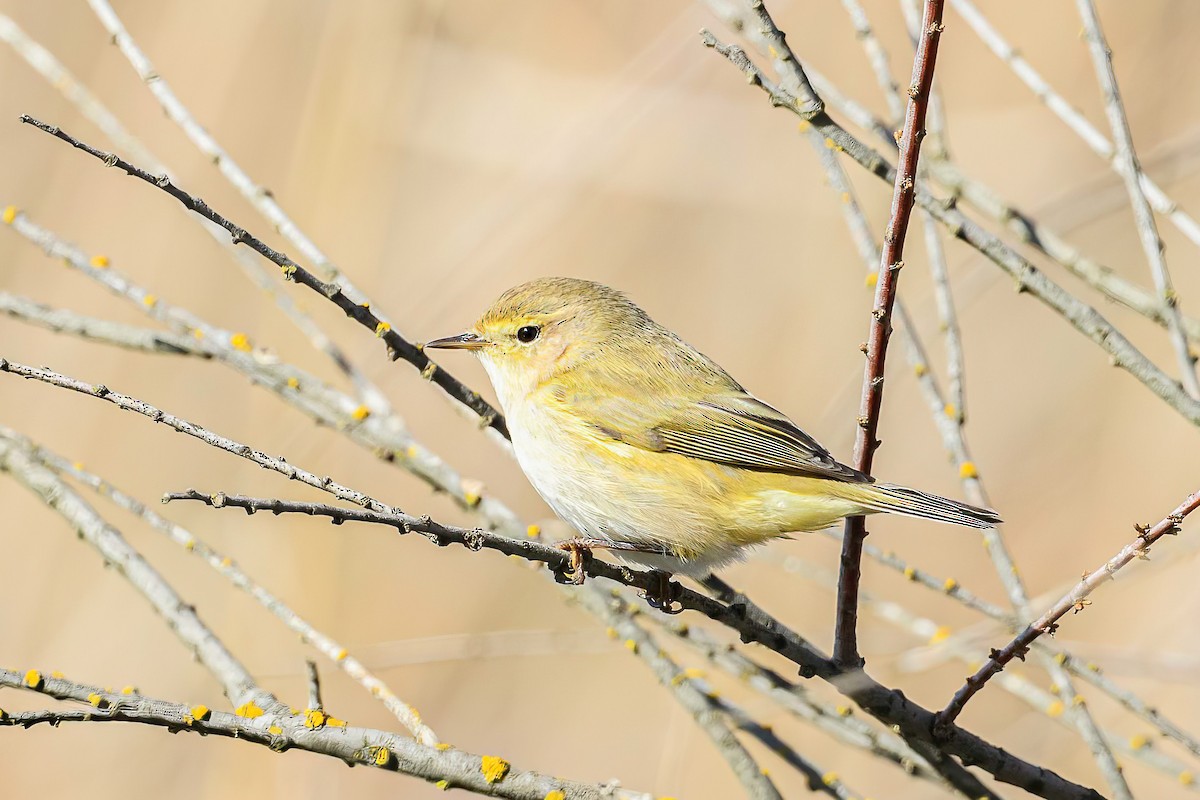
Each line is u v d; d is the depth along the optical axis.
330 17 13.41
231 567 7.35
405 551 13.12
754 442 8.59
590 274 14.64
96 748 11.92
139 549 12.04
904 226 6.74
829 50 14.35
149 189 13.05
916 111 6.55
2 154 12.89
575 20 14.62
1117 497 13.57
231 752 11.60
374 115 13.27
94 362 12.53
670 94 13.78
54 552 12.05
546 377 9.13
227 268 12.86
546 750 13.12
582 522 8.98
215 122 13.33
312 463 12.47
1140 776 11.65
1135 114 14.01
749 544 8.66
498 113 13.77
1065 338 14.23
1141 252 13.88
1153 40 14.11
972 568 13.67
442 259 13.23
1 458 8.19
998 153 13.98
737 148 14.43
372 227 13.12
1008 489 13.82
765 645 7.41
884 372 7.27
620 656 13.63
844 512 7.56
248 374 8.79
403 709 6.79
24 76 13.00
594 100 13.62
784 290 14.31
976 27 8.55
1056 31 14.34
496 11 14.54
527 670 13.55
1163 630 12.23
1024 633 6.94
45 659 11.65
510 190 13.19
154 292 12.69
